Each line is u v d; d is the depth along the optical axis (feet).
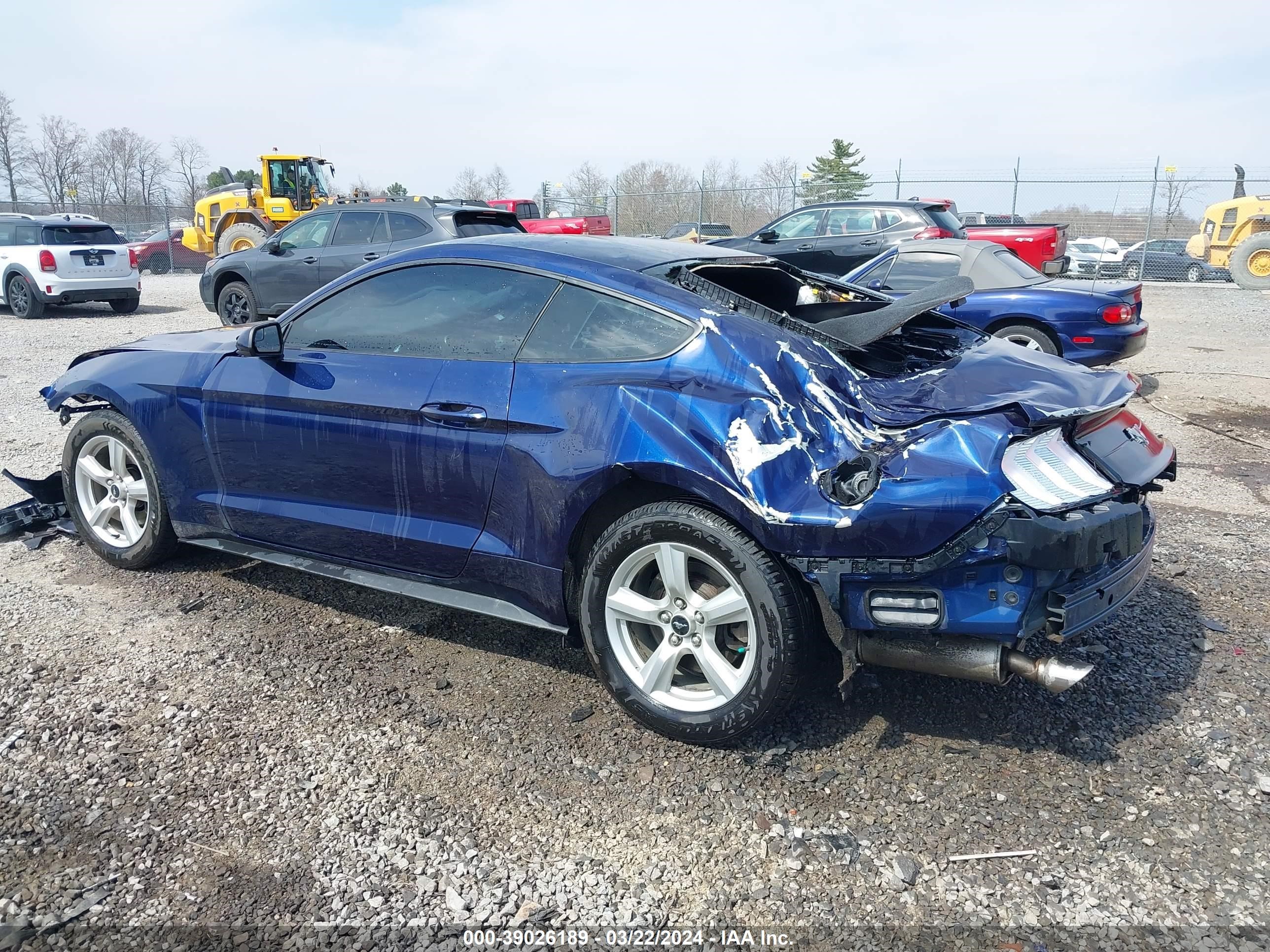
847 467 8.73
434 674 11.41
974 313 27.68
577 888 7.88
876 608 8.72
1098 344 26.63
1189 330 45.80
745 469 8.79
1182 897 7.67
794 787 9.16
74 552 15.15
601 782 9.29
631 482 9.96
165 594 13.56
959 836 8.43
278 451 12.18
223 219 68.44
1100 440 9.68
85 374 14.14
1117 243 81.87
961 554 8.34
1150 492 10.39
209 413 12.74
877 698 10.73
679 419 9.22
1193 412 26.50
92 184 173.27
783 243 44.91
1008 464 8.49
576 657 11.92
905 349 11.74
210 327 47.26
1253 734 9.95
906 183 85.51
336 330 12.10
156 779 9.27
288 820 8.71
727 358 9.31
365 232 37.93
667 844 8.41
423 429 10.84
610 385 9.77
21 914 7.50
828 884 7.89
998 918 7.49
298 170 70.38
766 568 8.93
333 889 7.86
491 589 10.94
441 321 11.26
